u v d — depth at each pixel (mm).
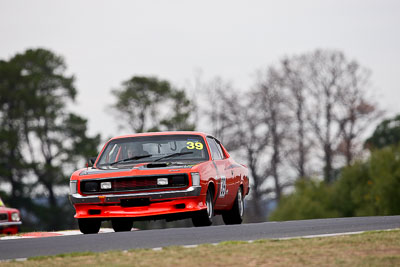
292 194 161375
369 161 150000
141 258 27172
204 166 48156
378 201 141375
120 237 37125
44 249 32656
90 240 35938
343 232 37156
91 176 47125
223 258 26703
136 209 46500
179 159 49562
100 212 47031
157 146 50406
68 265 26203
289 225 43812
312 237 32906
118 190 46594
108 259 27250
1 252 32031
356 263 25250
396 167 142250
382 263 25156
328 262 25609
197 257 27062
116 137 51781
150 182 46625
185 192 46438
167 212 46344
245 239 34656
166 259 26750
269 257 26844
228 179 52094
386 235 32656
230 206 54031
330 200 156750
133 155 50156
